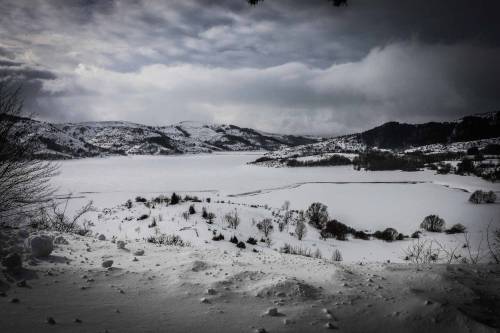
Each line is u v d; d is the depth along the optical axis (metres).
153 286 3.61
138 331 2.56
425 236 54.50
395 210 87.31
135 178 166.25
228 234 46.19
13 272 3.46
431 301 3.40
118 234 46.81
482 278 4.58
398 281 4.30
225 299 3.34
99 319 2.71
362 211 87.69
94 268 4.05
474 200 91.62
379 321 3.08
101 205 84.00
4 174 5.34
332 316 3.10
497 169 150.62
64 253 4.79
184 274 4.06
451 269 4.92
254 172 199.38
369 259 40.53
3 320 2.49
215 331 2.66
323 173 182.25
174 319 2.83
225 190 125.25
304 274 4.75
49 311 2.76
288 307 3.24
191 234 44.19
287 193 117.25
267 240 46.50
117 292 3.34
